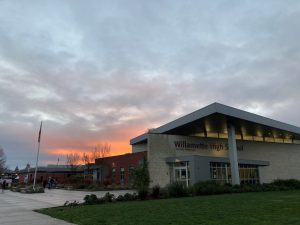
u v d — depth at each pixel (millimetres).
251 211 13055
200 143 42375
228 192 28312
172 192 23609
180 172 37062
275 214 11977
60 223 11328
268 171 49781
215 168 37750
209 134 44312
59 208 16766
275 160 51594
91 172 58062
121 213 13352
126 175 46000
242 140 48250
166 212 13312
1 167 102938
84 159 71062
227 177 39031
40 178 73062
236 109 35469
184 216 11969
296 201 17484
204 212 13016
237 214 12172
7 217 13508
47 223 11422
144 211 13828
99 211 14281
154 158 37812
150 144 38156
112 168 50406
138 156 44031
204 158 36281
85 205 18422
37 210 16094
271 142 52250
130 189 38719
